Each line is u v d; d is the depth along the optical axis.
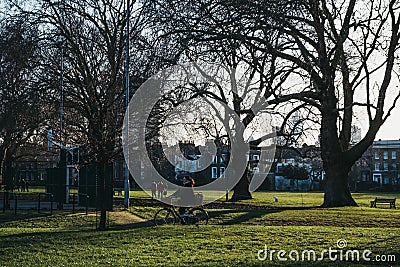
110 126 21.17
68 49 30.55
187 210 19.12
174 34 24.42
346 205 29.59
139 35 29.69
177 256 12.15
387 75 28.83
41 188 68.56
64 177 31.12
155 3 25.19
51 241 14.70
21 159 65.06
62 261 11.66
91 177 29.17
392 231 17.16
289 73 28.05
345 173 30.03
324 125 29.58
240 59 24.05
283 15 22.80
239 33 23.06
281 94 28.73
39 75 34.75
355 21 28.14
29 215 24.38
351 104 29.80
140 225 19.48
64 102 34.12
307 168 84.94
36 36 34.00
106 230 17.56
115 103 24.73
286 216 22.47
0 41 33.66
